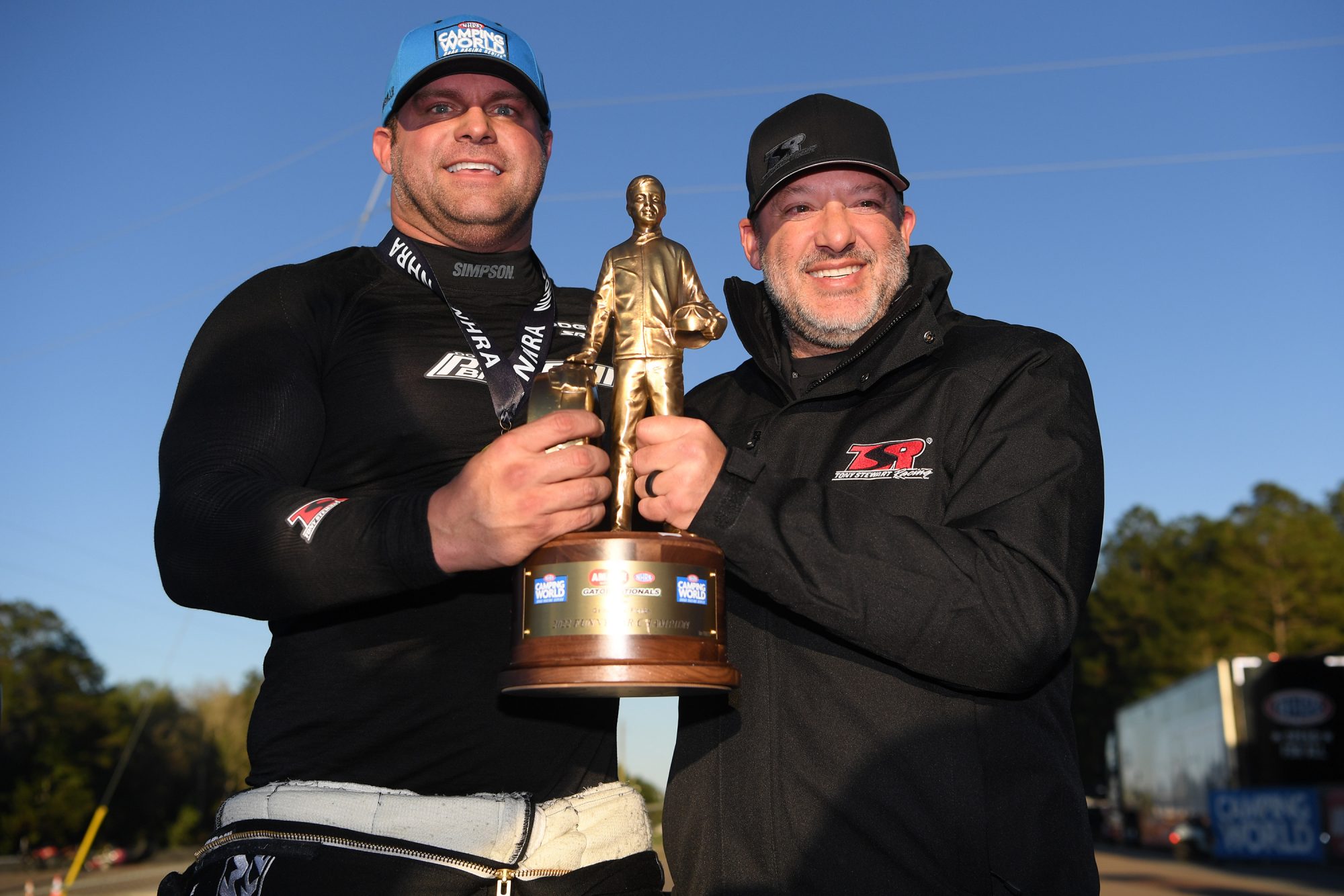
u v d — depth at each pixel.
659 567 2.05
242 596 2.12
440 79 2.70
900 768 2.37
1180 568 60.31
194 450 2.28
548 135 2.96
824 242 2.73
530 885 2.33
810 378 2.87
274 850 2.25
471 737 2.39
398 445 2.47
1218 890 16.08
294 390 2.41
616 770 2.65
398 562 2.01
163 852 61.12
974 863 2.33
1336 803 20.19
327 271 2.65
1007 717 2.40
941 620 2.17
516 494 1.95
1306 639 53.31
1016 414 2.48
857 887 2.35
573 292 2.93
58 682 58.53
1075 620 2.24
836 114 2.79
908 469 2.52
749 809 2.46
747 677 2.53
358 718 2.36
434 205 2.69
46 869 47.72
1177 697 24.59
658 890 2.66
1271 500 62.81
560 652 2.04
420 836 2.26
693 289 2.32
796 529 2.17
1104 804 36.44
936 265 2.82
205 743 67.12
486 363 2.57
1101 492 2.44
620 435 2.29
